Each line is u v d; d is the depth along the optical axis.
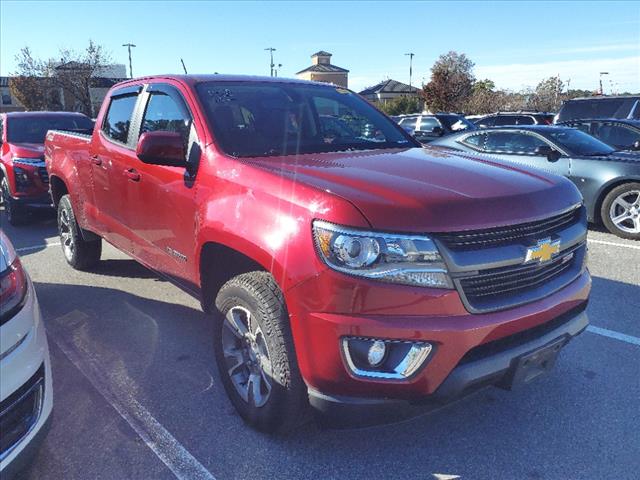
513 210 2.59
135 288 5.45
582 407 3.32
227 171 3.10
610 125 10.37
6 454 2.25
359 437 3.03
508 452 2.91
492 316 2.49
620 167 7.52
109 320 4.66
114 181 4.39
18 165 8.32
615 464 2.81
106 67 46.47
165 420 3.20
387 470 2.78
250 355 2.99
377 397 2.47
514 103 43.28
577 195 3.08
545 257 2.68
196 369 3.80
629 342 4.19
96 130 4.82
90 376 3.71
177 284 3.77
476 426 3.13
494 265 2.49
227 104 3.66
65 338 4.31
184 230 3.47
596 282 5.59
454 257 2.40
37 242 7.57
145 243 4.08
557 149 8.18
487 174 2.97
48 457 2.89
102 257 6.50
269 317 2.69
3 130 9.30
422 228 2.38
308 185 2.63
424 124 17.14
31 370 2.36
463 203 2.51
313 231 2.47
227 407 3.32
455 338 2.39
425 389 2.43
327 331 2.42
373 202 2.44
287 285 2.54
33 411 2.41
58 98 48.16
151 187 3.80
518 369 2.62
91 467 2.82
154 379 3.67
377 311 2.37
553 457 2.87
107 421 3.20
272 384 2.74
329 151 3.55
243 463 2.83
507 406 3.33
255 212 2.77
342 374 2.44
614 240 7.48
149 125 4.03
